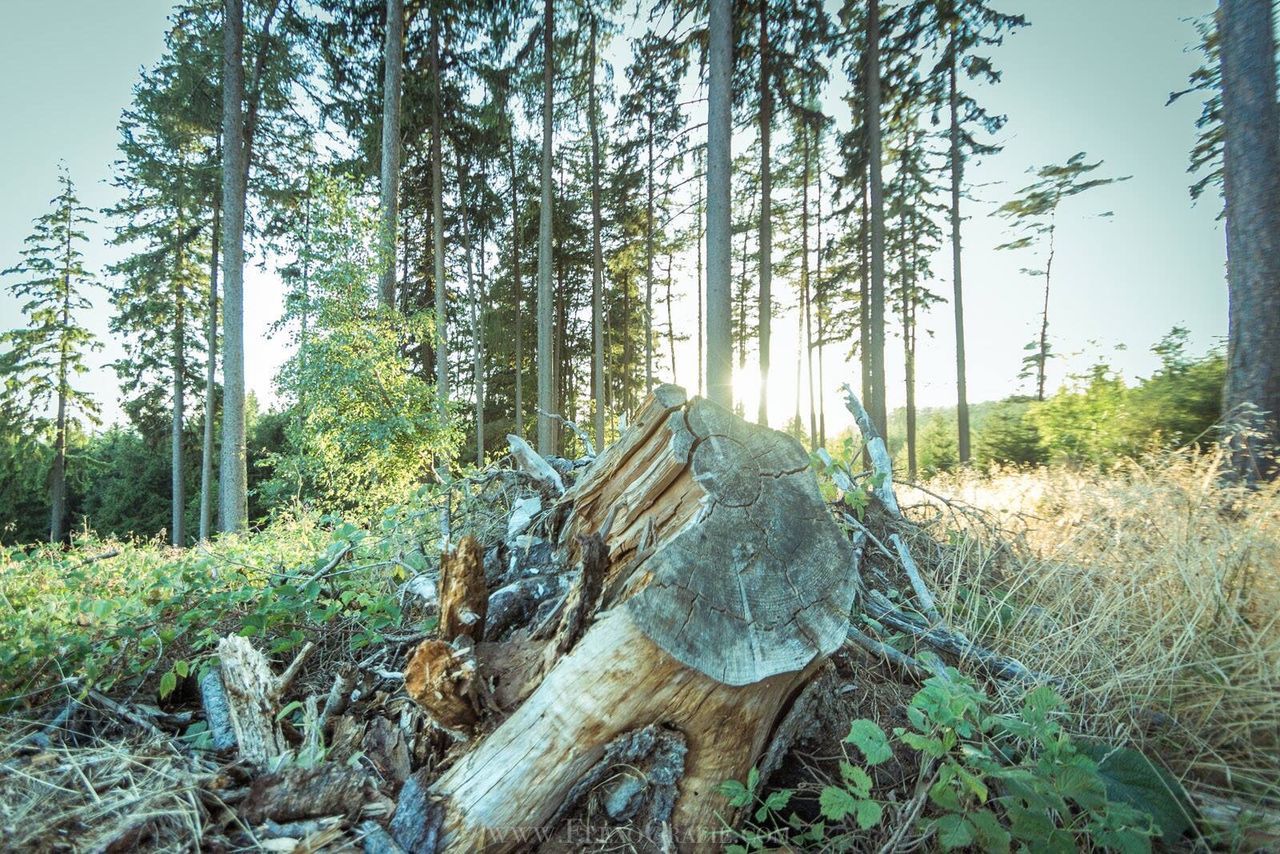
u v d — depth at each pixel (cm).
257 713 195
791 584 174
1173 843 172
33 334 1923
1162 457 439
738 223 2100
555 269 2230
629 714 161
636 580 180
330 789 166
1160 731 207
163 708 235
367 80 1502
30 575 364
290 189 1595
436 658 174
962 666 241
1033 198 1753
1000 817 178
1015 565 303
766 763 183
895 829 172
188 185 1695
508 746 164
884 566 309
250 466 2145
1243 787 187
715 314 917
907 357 1747
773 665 159
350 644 256
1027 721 181
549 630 218
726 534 176
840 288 1981
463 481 379
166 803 155
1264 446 418
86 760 170
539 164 2048
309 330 792
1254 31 510
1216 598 233
